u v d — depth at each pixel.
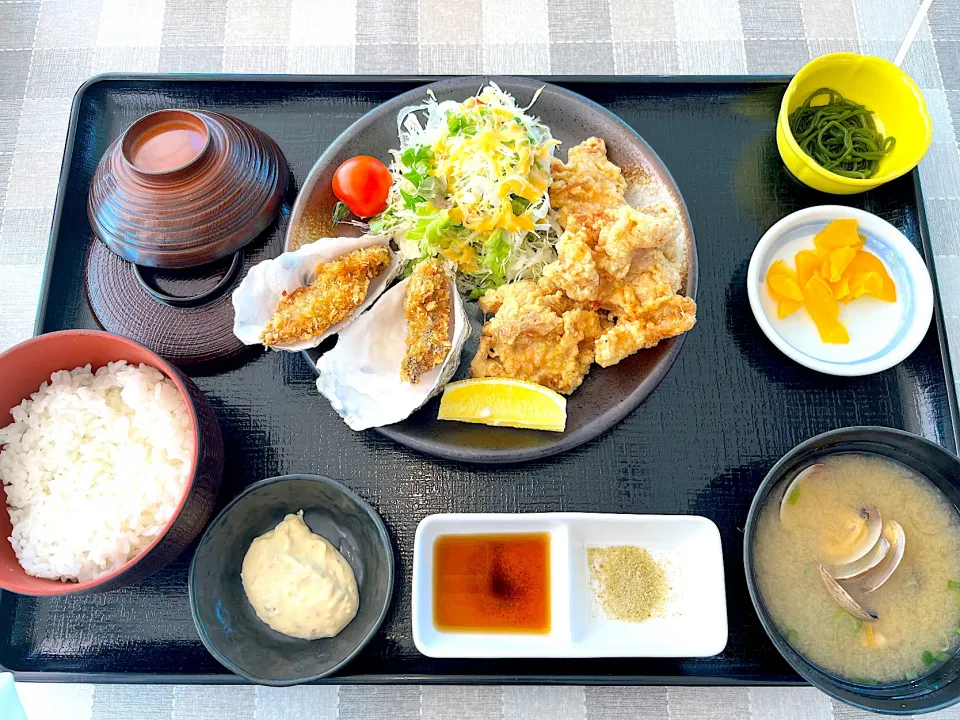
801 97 0.40
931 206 0.41
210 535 0.32
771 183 0.40
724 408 0.37
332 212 0.38
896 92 0.39
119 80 0.42
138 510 0.33
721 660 0.34
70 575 0.33
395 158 0.39
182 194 0.36
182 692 0.35
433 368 0.35
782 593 0.33
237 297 0.36
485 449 0.34
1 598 0.34
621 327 0.35
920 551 0.34
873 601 0.33
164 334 0.37
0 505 0.34
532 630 0.34
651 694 0.35
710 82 0.41
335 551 0.34
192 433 0.34
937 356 0.37
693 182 0.40
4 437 0.34
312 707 0.35
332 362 0.35
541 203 0.37
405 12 0.45
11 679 0.33
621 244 0.34
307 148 0.41
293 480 0.33
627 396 0.35
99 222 0.37
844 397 0.37
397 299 0.37
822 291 0.37
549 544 0.34
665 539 0.34
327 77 0.41
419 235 0.38
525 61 0.44
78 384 0.35
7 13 0.45
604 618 0.34
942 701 0.31
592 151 0.38
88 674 0.33
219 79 0.41
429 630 0.32
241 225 0.37
